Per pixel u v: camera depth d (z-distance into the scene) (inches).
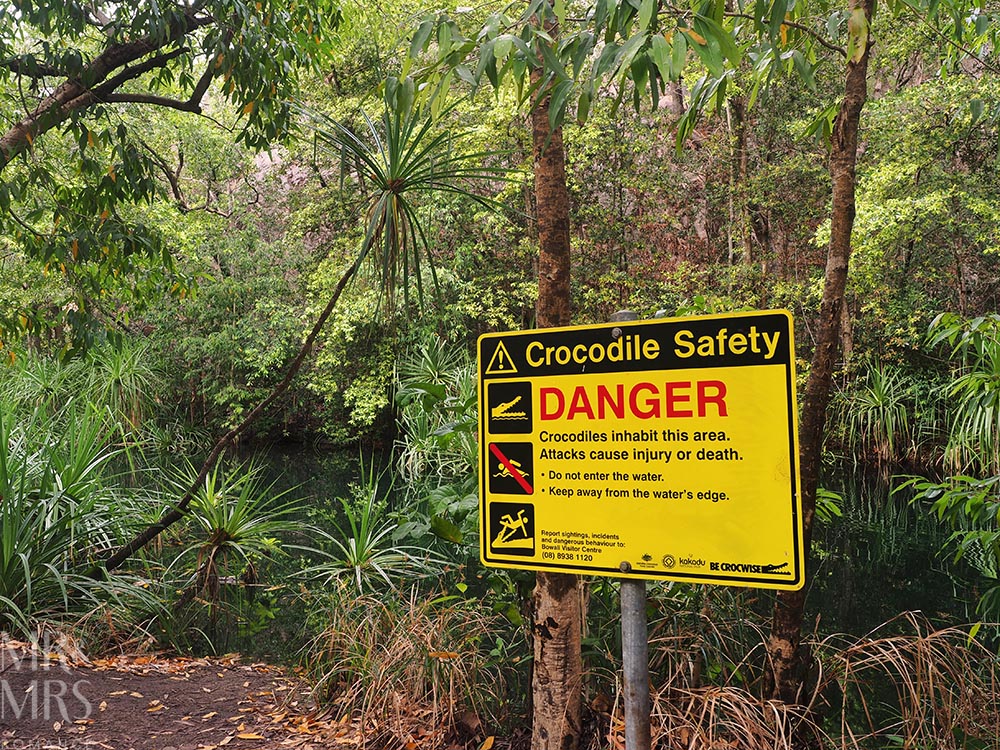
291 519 309.3
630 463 53.4
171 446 505.7
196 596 200.8
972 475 340.5
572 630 91.1
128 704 126.9
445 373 417.1
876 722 118.6
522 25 60.8
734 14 85.7
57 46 168.4
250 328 524.7
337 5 240.2
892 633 171.2
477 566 223.6
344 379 532.1
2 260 318.3
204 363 555.2
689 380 51.9
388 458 521.3
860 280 400.8
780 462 49.0
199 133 482.9
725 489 50.5
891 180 365.4
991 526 194.5
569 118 463.8
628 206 513.3
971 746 106.2
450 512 118.6
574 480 55.2
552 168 91.8
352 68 506.3
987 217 352.8
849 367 429.4
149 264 208.1
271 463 495.8
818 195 462.9
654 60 52.2
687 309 123.8
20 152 177.6
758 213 482.9
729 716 99.0
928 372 418.9
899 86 423.2
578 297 500.7
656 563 51.9
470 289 491.5
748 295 454.9
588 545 54.4
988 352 138.2
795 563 48.2
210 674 148.8
